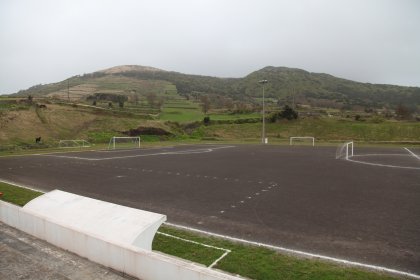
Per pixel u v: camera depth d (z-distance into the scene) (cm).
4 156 2616
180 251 614
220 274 432
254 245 643
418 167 1812
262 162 2073
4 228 767
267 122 5822
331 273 518
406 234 707
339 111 8300
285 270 529
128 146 3706
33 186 1300
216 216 862
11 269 567
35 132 4038
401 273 522
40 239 693
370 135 4962
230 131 5509
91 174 1617
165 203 1013
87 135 4453
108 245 552
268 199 1054
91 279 525
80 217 655
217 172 1650
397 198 1052
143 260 502
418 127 5022
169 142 4466
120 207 659
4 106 4453
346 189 1203
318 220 813
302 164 1964
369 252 609
